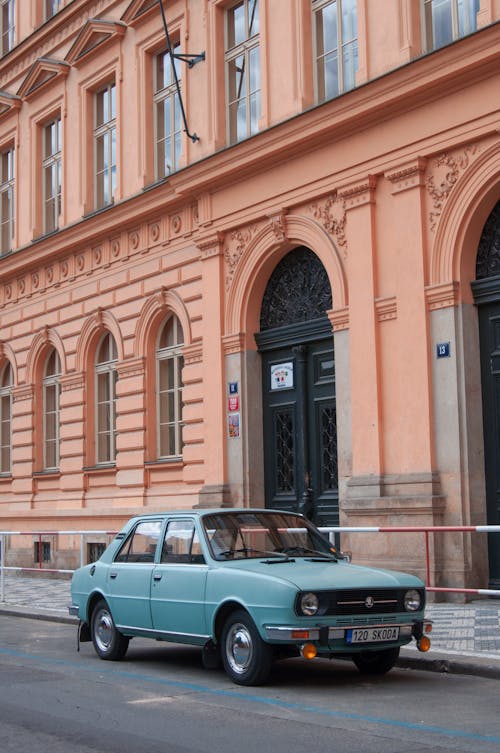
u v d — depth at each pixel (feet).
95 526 74.59
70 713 26.78
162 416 70.95
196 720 25.62
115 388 76.48
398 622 30.07
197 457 65.10
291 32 59.26
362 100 52.24
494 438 48.65
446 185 49.73
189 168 64.03
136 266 72.38
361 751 22.11
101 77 78.38
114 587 35.99
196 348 65.67
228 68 66.23
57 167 85.51
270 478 61.16
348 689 29.60
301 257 59.98
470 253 49.78
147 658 36.94
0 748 22.99
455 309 49.16
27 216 87.71
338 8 57.62
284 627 28.55
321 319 57.77
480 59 46.44
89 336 77.87
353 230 54.29
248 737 23.62
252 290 62.03
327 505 57.06
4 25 94.94
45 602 56.29
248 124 64.13
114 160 78.13
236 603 30.55
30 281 86.07
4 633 45.44
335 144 55.26
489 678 30.99
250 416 61.57
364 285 53.36
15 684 31.40
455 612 43.39
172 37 70.79
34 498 84.12
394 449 51.44
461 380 48.73
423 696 28.37
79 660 36.70
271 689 29.68
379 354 52.54
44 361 85.97
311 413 58.65
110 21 75.82
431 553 47.96
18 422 86.89
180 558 33.47
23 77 90.07
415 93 50.06
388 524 50.55
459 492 48.14
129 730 24.61
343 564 32.76
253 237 61.36
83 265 78.74
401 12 52.29
